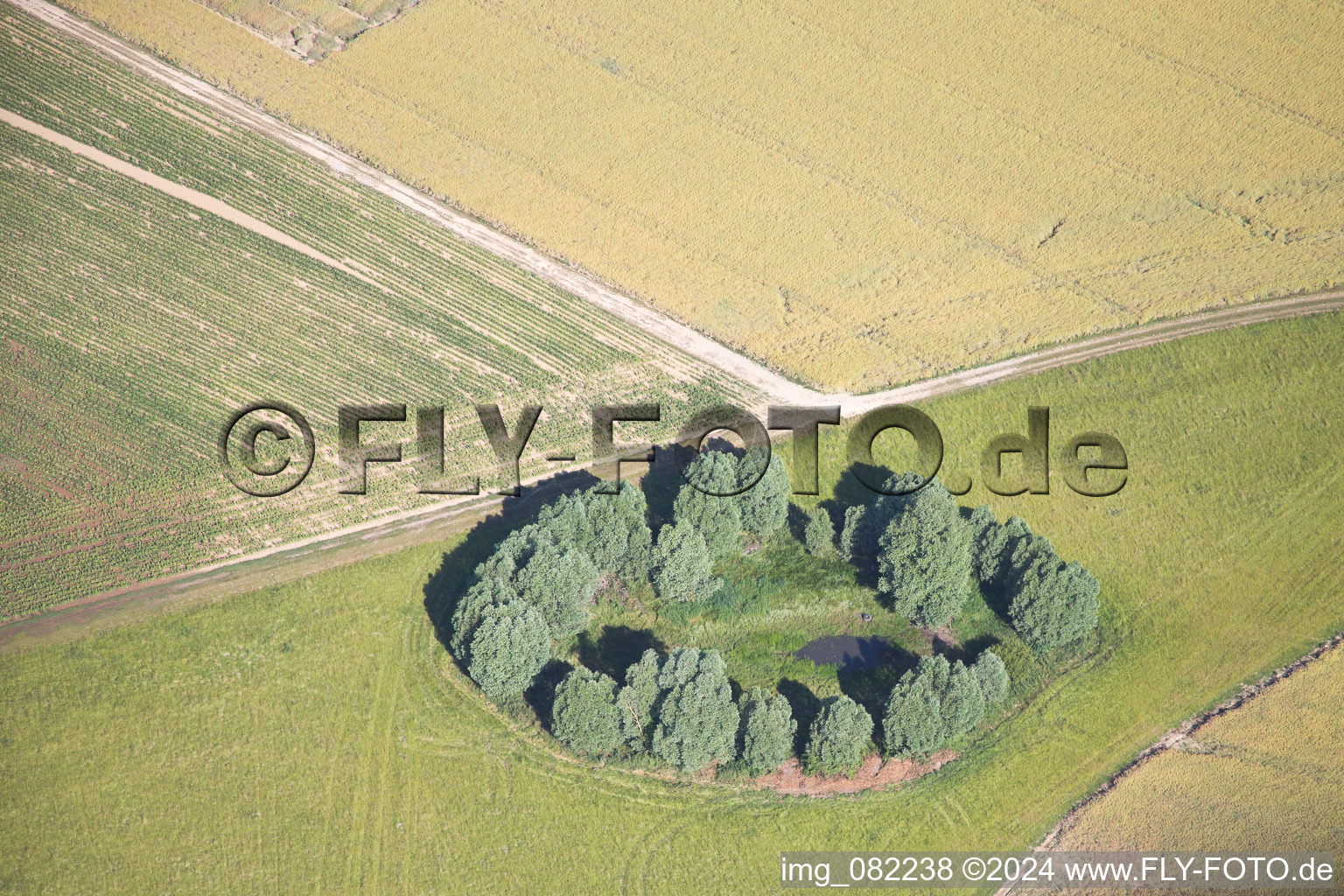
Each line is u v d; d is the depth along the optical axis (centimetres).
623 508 9612
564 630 9231
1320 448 10625
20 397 11094
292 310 11769
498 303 11856
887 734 8544
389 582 9831
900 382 11200
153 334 11575
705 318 11762
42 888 8156
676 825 8394
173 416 10981
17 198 12475
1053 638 9175
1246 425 10800
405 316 11750
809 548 9850
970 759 8719
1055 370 11244
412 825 8444
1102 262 12088
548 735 8869
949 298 11862
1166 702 9038
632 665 8756
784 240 12350
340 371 11356
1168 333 11481
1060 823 8356
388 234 12338
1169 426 10825
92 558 9994
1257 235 12206
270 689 9181
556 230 12419
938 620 9262
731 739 8475
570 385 11256
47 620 9594
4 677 9231
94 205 12456
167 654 9375
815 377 11256
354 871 8238
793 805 8462
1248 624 9512
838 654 9331
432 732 8919
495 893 8125
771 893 8069
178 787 8644
